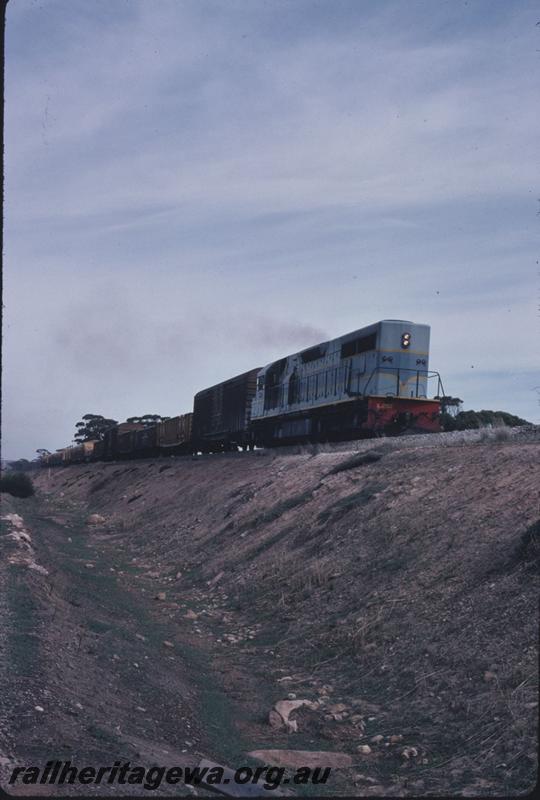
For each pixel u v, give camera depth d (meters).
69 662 10.52
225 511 27.88
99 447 77.88
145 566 25.77
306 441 33.22
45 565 18.20
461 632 10.80
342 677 11.67
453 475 16.78
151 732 9.07
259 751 9.05
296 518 21.30
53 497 65.88
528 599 10.47
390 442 22.97
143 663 12.16
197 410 49.34
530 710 8.38
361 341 28.05
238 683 12.29
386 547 15.28
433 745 8.77
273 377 36.91
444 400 28.03
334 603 14.58
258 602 17.11
